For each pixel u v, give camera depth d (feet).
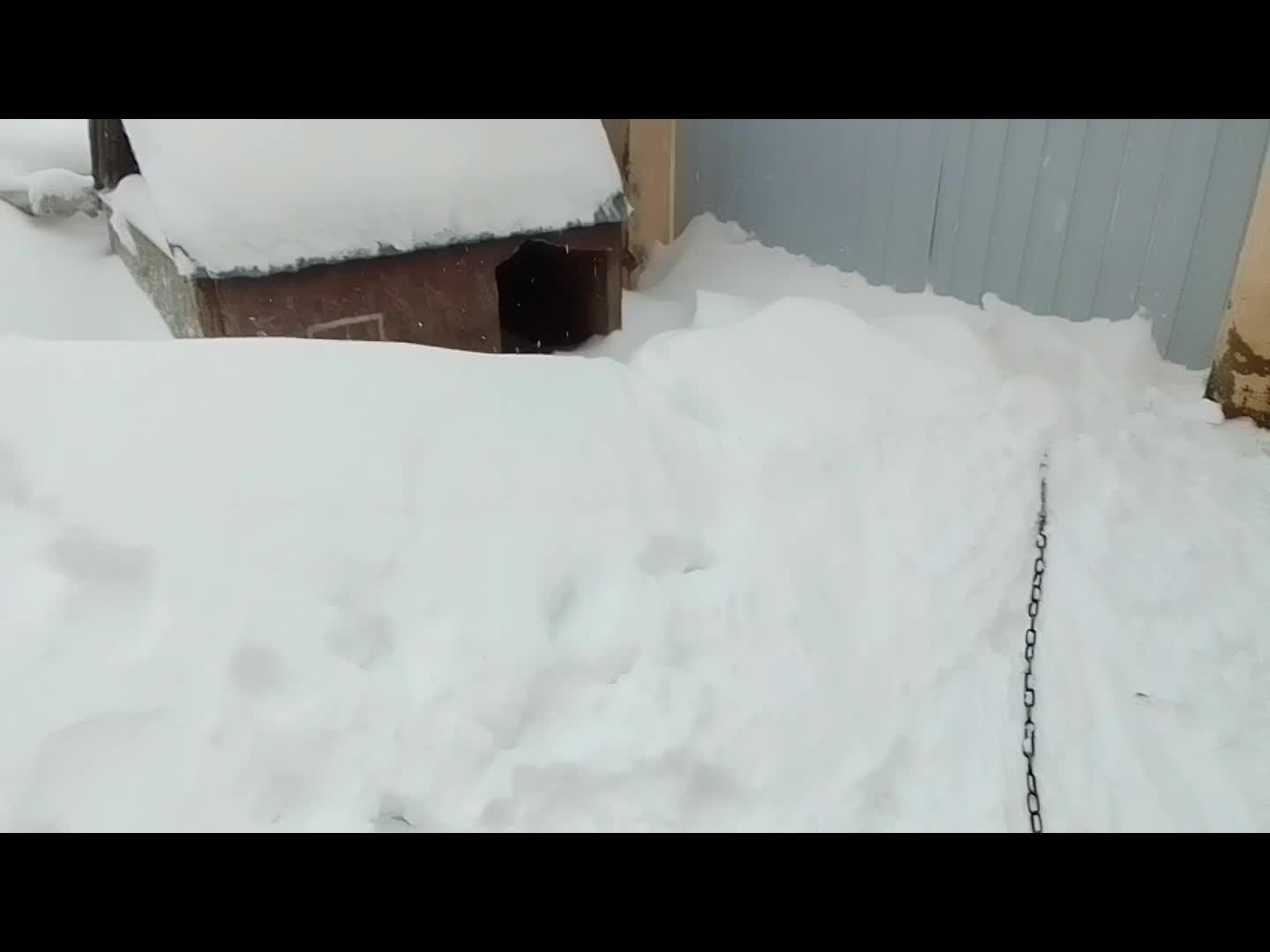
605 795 5.54
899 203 12.52
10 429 6.01
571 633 6.23
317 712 5.44
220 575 5.72
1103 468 8.54
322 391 6.84
